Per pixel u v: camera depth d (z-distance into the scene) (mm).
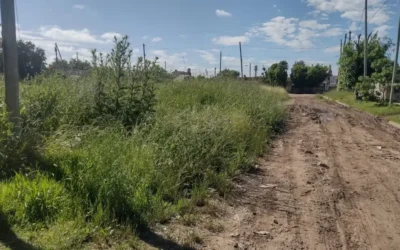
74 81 8664
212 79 15195
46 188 4172
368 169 7895
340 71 43781
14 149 4941
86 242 3688
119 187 4484
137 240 3943
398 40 23234
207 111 9016
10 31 5266
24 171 4762
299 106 25078
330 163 8375
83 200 4211
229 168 6805
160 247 3877
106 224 3982
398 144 11203
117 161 5090
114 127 6746
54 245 3471
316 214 5238
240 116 9766
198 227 4504
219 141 7414
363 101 28172
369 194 6199
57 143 5816
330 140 11555
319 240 4422
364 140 11781
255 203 5559
